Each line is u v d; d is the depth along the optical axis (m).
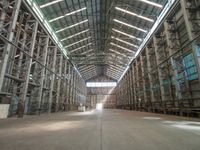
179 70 17.02
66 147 4.00
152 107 24.20
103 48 42.09
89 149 3.83
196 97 14.52
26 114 19.02
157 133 5.98
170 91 18.89
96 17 27.67
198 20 14.18
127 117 14.63
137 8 22.45
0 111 12.64
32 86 19.64
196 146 4.09
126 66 47.47
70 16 24.52
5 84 15.25
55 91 27.41
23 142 4.54
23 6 16.14
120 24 28.17
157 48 22.62
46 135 5.61
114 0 22.41
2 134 5.83
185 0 14.83
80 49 38.81
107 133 6.00
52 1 19.58
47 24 22.33
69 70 38.41
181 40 17.45
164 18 19.44
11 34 12.99
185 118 12.66
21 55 16.78
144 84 29.45
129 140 4.78
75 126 8.12
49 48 25.75
